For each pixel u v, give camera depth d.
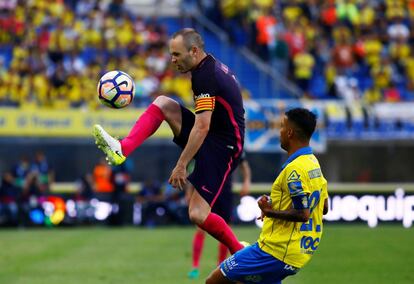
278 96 106.06
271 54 110.25
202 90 29.06
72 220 88.25
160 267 51.38
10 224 87.19
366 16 117.94
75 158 93.38
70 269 50.22
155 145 94.44
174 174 28.62
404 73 112.81
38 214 87.69
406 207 90.25
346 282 44.34
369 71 111.12
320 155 104.31
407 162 104.44
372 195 90.38
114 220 88.31
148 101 98.25
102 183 88.62
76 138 93.38
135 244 66.62
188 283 43.84
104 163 89.00
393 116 97.25
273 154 93.94
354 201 90.25
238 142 30.22
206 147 29.89
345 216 90.19
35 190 87.62
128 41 108.50
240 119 30.17
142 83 99.62
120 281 44.66
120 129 92.94
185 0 118.38
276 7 117.00
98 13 112.38
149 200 88.81
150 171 94.25
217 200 37.03
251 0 114.69
